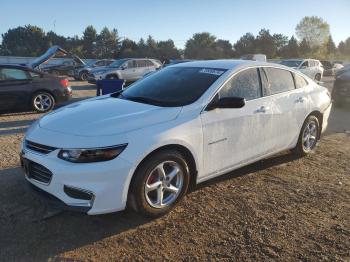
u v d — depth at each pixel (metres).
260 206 4.26
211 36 89.50
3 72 9.87
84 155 3.46
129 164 3.54
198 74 4.77
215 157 4.36
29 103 10.32
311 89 5.93
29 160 3.77
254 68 5.00
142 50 82.56
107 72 20.81
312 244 3.50
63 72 28.53
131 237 3.61
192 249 3.42
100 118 3.88
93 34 93.00
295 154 6.00
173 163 3.94
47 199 3.65
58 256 3.29
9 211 4.04
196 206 4.24
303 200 4.44
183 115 4.05
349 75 12.05
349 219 4.00
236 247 3.45
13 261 3.21
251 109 4.73
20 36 92.44
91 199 3.48
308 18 87.06
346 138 7.59
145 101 4.46
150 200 3.83
